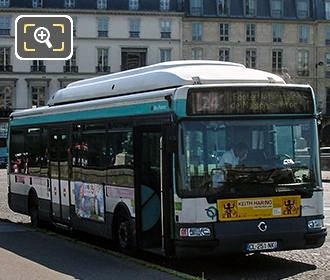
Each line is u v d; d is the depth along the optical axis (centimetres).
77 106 1373
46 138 1543
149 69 1184
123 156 1162
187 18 8412
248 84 1025
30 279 952
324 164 4669
